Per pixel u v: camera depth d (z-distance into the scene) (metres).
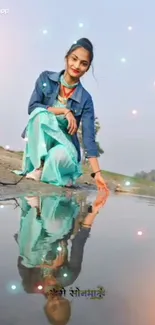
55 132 2.64
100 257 0.90
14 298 0.59
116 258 0.89
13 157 3.96
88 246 1.01
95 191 2.74
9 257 0.84
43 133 2.62
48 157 2.66
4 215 1.44
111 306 0.58
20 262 0.81
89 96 2.63
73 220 1.43
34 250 0.92
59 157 2.64
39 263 0.81
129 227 1.35
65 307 0.57
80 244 1.03
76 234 1.16
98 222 1.42
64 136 2.67
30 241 1.02
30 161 2.76
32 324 0.51
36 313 0.54
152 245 1.06
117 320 0.53
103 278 0.73
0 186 2.30
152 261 0.88
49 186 2.60
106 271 0.78
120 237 1.16
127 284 0.70
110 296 0.63
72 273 0.75
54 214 1.53
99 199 2.27
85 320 0.53
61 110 2.58
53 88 2.66
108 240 1.10
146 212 1.79
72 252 0.93
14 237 1.07
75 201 2.04
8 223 1.28
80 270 0.77
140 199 2.47
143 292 0.65
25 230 1.17
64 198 2.13
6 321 0.51
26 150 2.74
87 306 0.58
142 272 0.78
